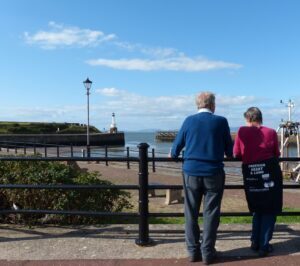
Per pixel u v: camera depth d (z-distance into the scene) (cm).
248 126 588
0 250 607
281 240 639
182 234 674
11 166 822
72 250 606
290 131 3084
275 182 568
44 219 765
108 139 7894
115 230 703
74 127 9912
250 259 564
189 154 553
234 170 2698
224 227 714
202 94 569
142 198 625
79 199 781
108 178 2089
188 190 557
